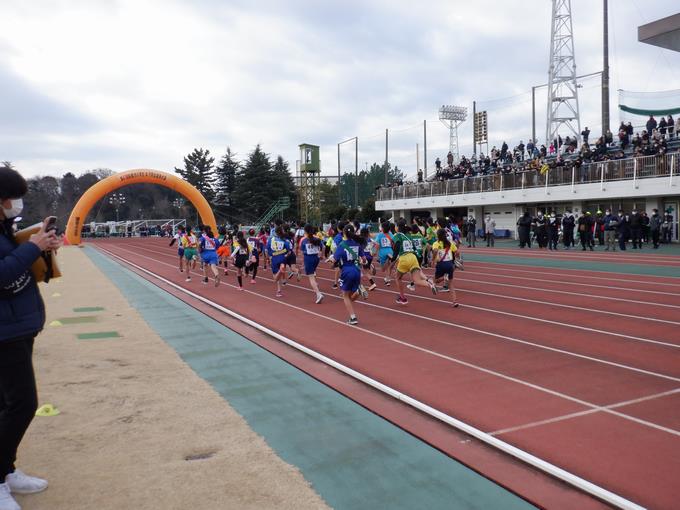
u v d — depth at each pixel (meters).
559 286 14.85
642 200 30.17
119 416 5.35
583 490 3.83
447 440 4.75
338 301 13.16
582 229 26.86
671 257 22.08
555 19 44.25
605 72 36.91
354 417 5.35
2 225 3.57
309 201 71.19
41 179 99.88
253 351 8.10
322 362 7.39
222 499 3.73
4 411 3.57
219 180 83.81
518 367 7.07
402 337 8.95
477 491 3.87
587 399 5.80
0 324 3.40
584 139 34.84
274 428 5.05
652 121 31.97
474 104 57.97
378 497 3.77
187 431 4.96
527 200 34.09
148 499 3.74
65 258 30.36
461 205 39.19
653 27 25.58
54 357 7.70
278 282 14.02
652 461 4.32
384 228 15.46
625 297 12.73
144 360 7.54
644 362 7.22
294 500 3.72
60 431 4.96
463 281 16.38
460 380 6.54
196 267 23.58
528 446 4.62
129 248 41.94
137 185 109.50
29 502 3.69
